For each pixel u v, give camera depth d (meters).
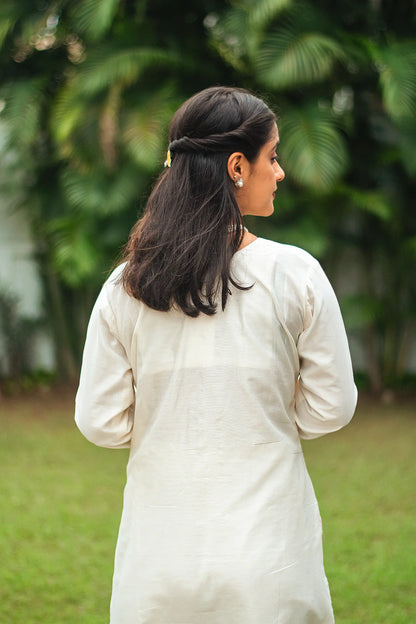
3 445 4.97
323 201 5.93
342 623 2.47
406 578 2.79
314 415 1.26
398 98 5.01
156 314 1.23
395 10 5.99
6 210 6.82
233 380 1.20
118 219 6.04
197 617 1.17
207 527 1.17
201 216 1.19
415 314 6.16
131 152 5.16
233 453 1.19
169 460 1.21
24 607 2.62
